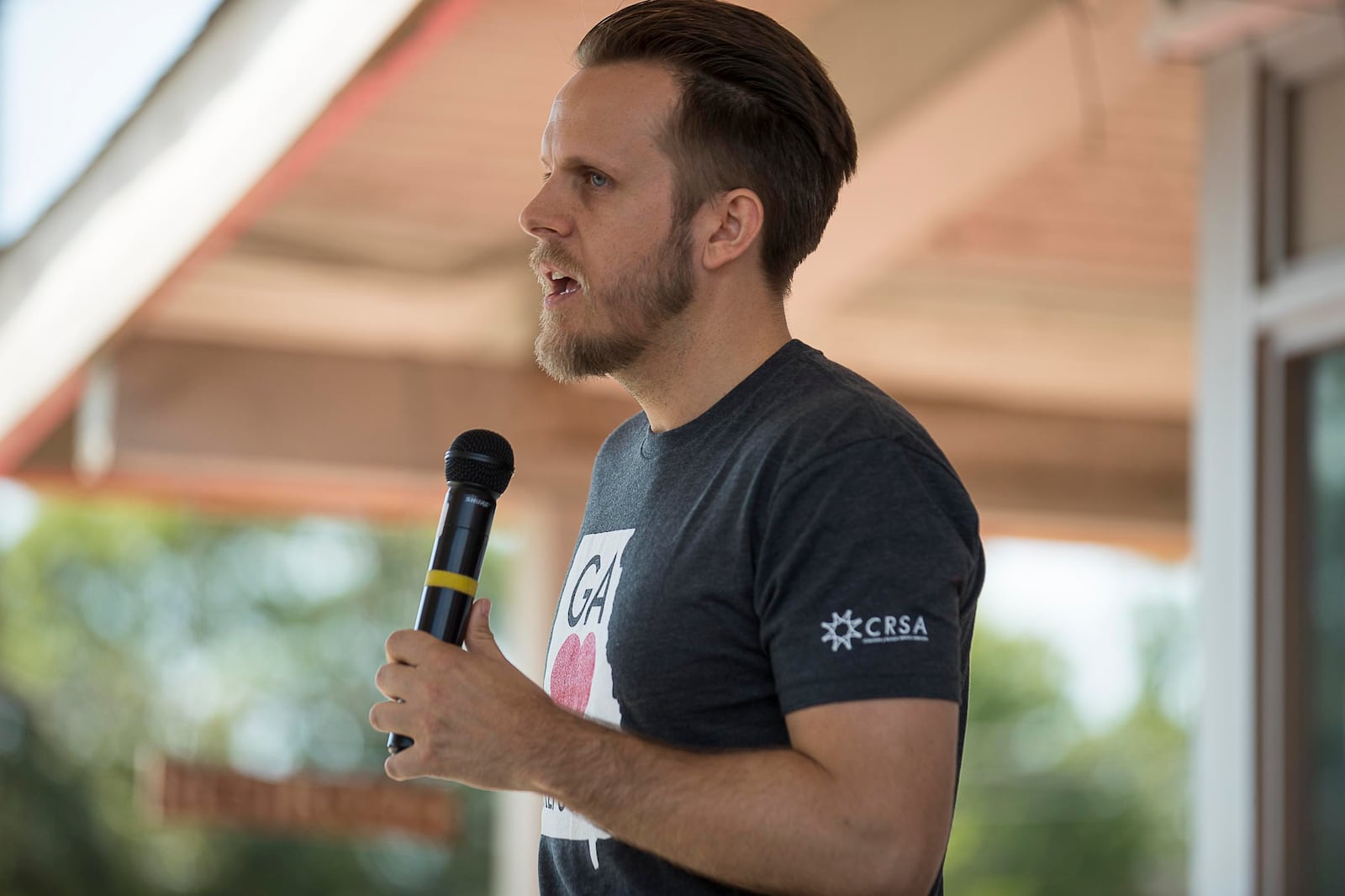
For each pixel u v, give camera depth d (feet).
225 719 136.15
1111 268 41.83
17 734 126.93
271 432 39.58
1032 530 49.14
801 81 11.86
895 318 43.39
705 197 11.48
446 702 10.05
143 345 39.01
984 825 143.02
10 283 36.99
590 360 11.55
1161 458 48.24
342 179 35.01
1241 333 27.37
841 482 10.09
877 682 9.61
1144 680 151.43
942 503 10.35
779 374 11.28
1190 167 37.01
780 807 9.45
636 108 11.52
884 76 31.07
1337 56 26.23
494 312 39.81
